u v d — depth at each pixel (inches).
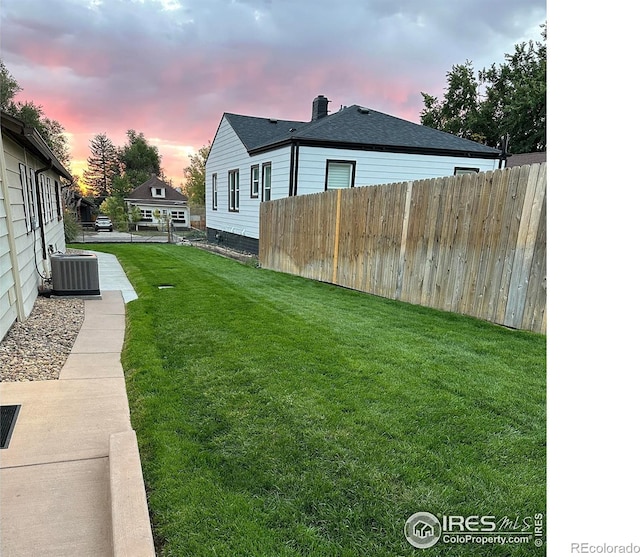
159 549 61.5
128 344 154.0
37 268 243.9
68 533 66.1
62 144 1357.0
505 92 969.5
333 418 96.1
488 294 176.7
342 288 270.2
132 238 824.9
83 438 93.2
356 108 493.7
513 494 71.1
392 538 62.8
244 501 70.4
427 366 127.0
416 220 211.9
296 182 409.1
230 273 340.2
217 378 119.9
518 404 102.3
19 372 129.2
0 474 79.9
